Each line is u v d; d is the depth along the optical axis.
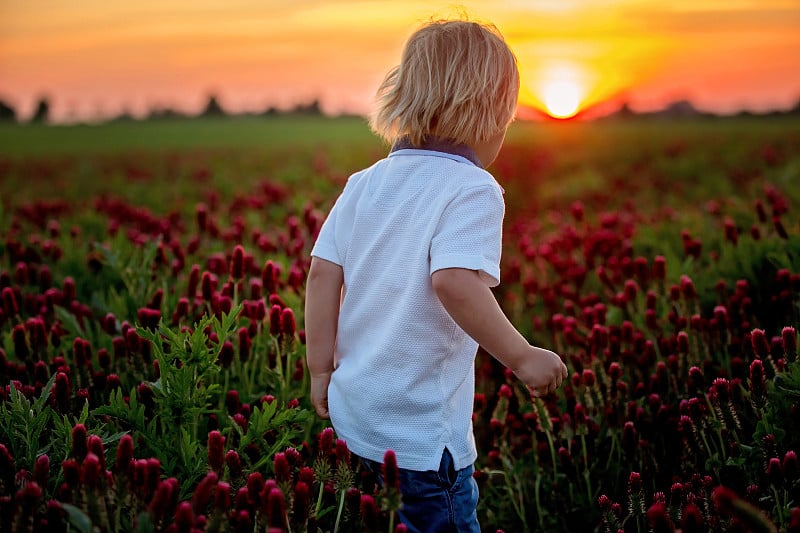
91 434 2.55
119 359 3.43
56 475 2.52
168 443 2.62
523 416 3.61
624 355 3.71
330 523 2.66
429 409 2.40
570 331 4.12
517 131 36.19
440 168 2.47
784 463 2.45
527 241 6.62
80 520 1.95
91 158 22.06
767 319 4.08
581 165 17.91
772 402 2.90
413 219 2.45
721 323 3.67
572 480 3.21
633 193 12.04
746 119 50.69
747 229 5.55
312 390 2.71
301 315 3.96
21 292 4.49
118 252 4.35
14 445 2.52
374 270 2.51
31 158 22.66
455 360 2.47
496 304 2.31
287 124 49.22
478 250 2.31
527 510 3.34
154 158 21.25
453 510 2.41
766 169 13.47
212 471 2.36
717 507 2.44
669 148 20.92
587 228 7.87
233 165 17.34
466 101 2.45
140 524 1.98
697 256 4.90
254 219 7.55
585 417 3.22
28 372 3.37
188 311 3.85
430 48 2.51
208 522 2.20
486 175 2.45
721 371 3.53
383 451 2.41
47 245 5.36
